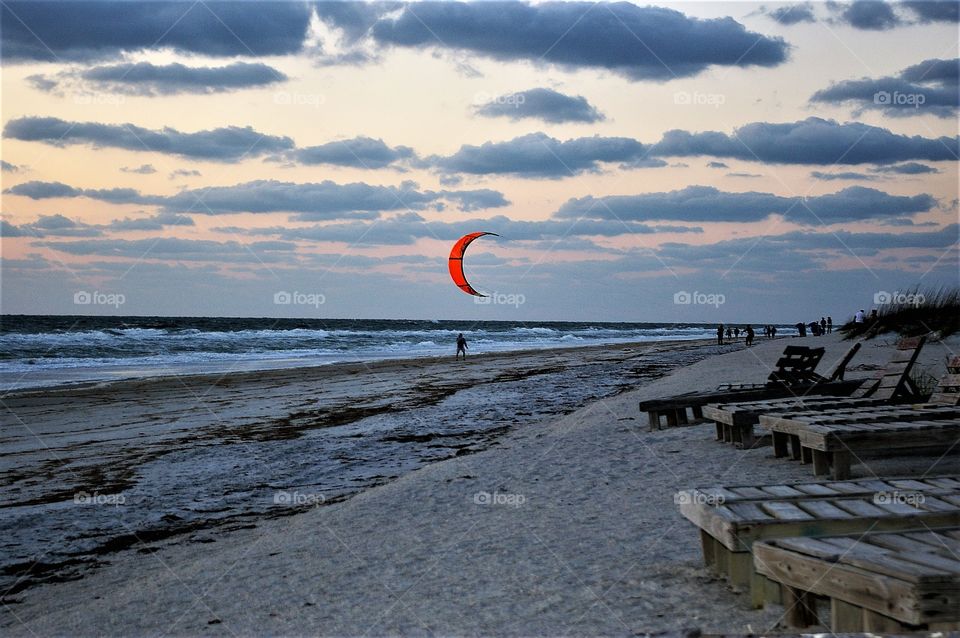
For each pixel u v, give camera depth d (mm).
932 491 5078
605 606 4562
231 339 63469
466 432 14703
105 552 7547
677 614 4328
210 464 12086
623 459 9609
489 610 4699
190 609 5344
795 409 9805
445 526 6996
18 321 97938
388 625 4609
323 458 12352
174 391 24469
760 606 4332
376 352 53906
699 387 18609
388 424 16156
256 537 7691
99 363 39125
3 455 13242
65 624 5375
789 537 4324
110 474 11469
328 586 5527
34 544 7859
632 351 51000
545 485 8414
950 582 3055
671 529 6180
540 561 5613
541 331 122500
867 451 7551
